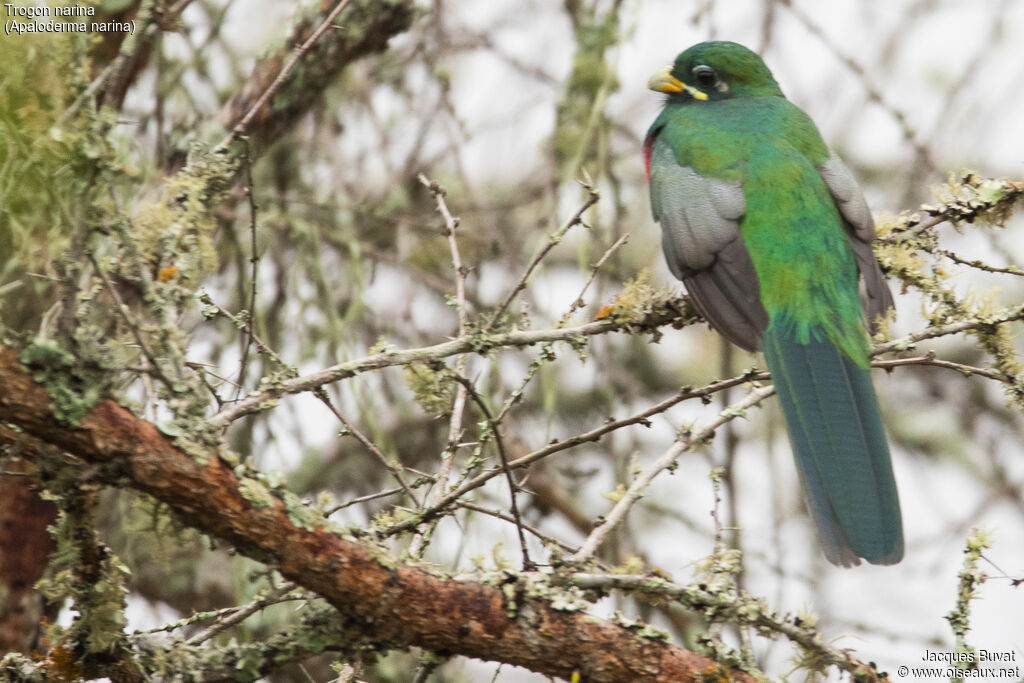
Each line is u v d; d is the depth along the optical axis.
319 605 6.52
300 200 12.35
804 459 8.99
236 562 11.23
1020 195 9.24
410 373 7.31
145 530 6.58
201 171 7.03
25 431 5.73
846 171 10.75
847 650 6.72
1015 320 7.84
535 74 13.40
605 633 6.52
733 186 10.59
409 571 6.30
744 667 6.65
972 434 14.95
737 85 12.48
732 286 10.10
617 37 12.31
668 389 15.59
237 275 12.34
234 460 5.99
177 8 7.01
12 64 6.41
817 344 9.76
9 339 5.63
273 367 11.77
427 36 13.10
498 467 6.75
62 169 6.33
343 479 13.05
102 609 6.30
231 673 6.46
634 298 8.55
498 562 6.55
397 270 13.35
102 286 6.40
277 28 12.78
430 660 6.65
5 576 10.73
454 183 13.85
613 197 12.11
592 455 13.85
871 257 9.87
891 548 8.26
